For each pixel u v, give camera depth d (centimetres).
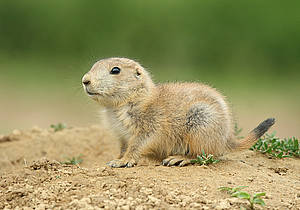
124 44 3069
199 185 825
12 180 893
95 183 834
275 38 3103
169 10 3256
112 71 979
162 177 868
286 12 3147
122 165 973
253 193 802
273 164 1024
